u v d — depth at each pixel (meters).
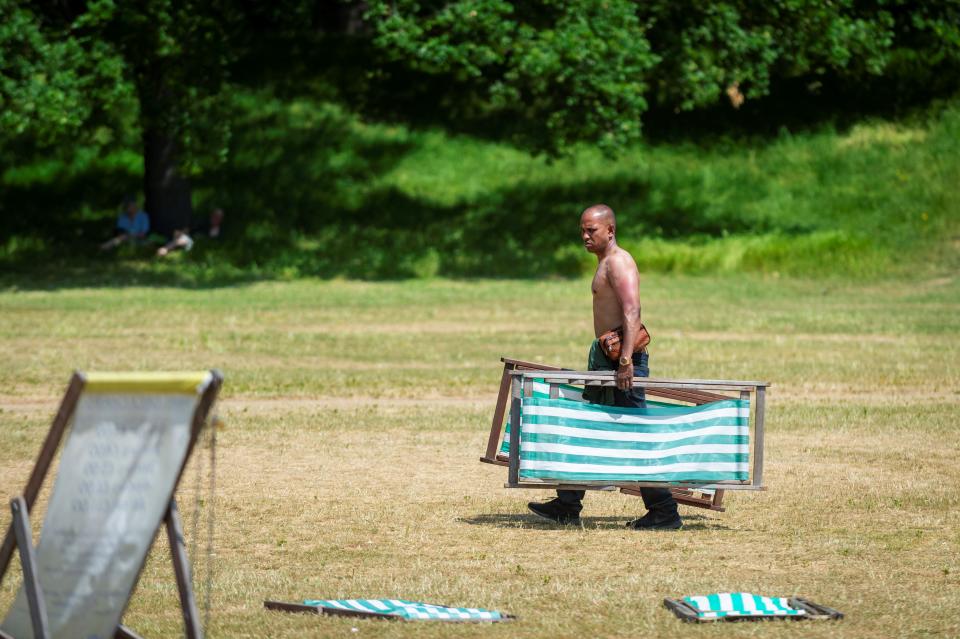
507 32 80.88
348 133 103.81
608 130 82.00
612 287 21.00
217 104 82.81
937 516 21.78
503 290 76.19
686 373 42.78
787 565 18.22
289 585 16.73
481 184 99.69
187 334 53.44
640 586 16.78
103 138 100.81
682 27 87.81
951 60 109.44
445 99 109.38
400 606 15.50
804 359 47.03
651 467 20.67
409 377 42.03
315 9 124.56
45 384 39.53
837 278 82.38
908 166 98.88
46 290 73.62
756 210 96.38
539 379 20.72
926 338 54.56
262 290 75.12
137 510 11.34
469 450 28.88
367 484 24.59
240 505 22.33
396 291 75.25
